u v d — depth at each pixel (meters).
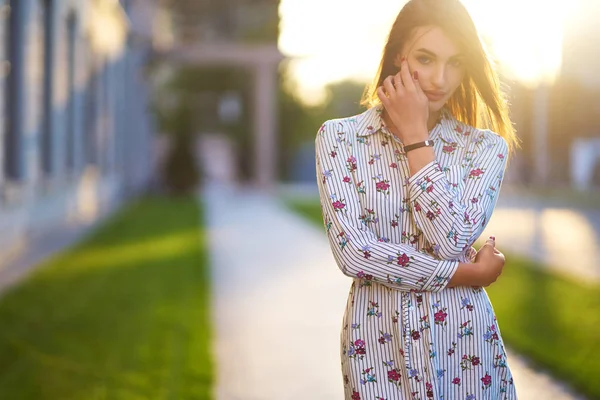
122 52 24.77
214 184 42.84
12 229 11.09
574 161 32.34
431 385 2.16
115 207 22.61
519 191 30.12
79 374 5.15
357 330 2.24
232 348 5.93
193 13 42.78
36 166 12.42
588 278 9.28
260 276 9.72
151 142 35.91
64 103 14.59
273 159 31.62
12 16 11.16
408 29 2.22
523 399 4.62
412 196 2.17
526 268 10.20
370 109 2.33
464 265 2.15
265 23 43.91
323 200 2.28
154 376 5.11
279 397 4.72
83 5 16.34
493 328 2.23
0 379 5.05
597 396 4.60
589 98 30.00
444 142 2.30
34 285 8.73
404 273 2.14
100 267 10.27
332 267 10.56
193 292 8.41
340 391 4.86
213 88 46.31
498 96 2.31
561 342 5.96
